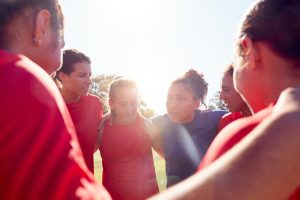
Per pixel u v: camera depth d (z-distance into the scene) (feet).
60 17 4.24
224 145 3.01
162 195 2.15
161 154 13.07
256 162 2.04
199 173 2.22
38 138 2.80
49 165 2.74
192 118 12.46
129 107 12.46
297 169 2.04
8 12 3.81
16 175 2.71
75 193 2.68
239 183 2.01
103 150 12.90
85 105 12.87
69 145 2.90
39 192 2.68
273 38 3.17
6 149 2.77
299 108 2.23
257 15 3.27
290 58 3.13
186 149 12.32
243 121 3.10
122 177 12.72
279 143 2.07
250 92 3.39
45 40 4.07
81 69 12.60
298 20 3.11
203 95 12.69
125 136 12.66
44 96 3.00
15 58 3.22
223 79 11.73
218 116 12.51
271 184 2.01
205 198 2.01
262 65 3.26
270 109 2.98
